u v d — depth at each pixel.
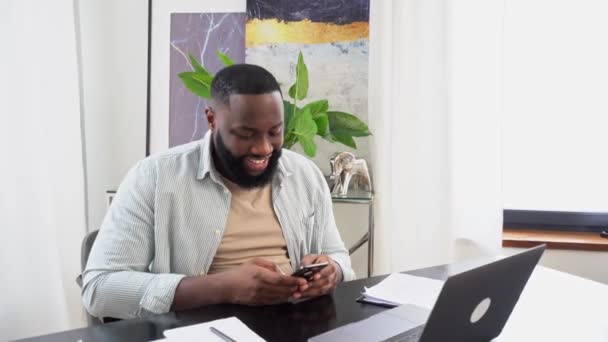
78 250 2.20
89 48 2.31
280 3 2.15
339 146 2.13
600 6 2.07
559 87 2.14
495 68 1.97
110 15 2.31
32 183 1.85
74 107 2.18
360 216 2.22
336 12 2.12
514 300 0.90
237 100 1.18
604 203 2.16
